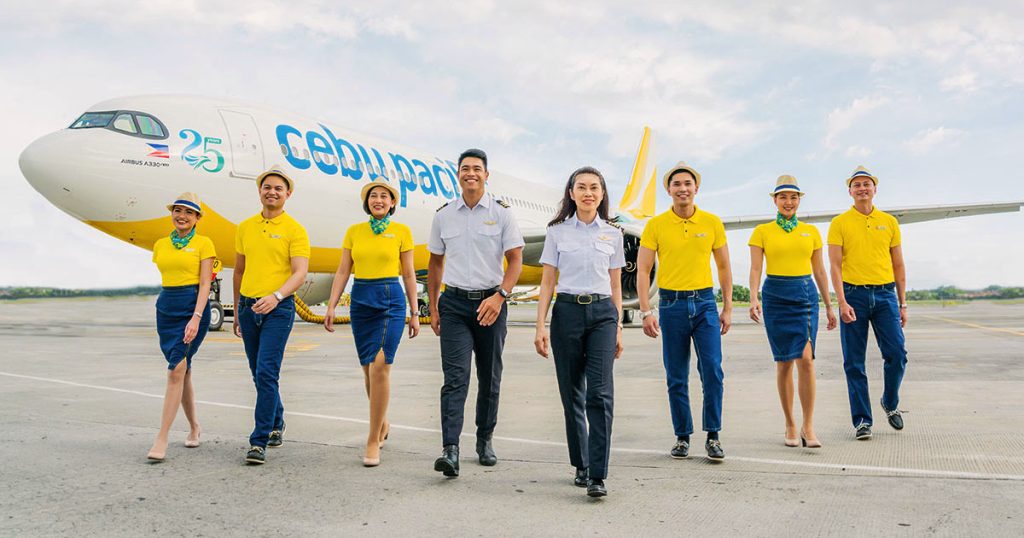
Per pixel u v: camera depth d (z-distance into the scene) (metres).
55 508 3.17
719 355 4.33
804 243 4.69
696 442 4.79
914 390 6.91
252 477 3.81
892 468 3.95
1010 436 4.74
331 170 15.27
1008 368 8.70
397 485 3.66
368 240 4.36
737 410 6.03
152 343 13.34
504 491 3.55
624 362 10.12
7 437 4.72
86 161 11.69
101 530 2.87
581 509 3.22
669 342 4.46
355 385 7.54
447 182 19.61
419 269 19.19
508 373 8.76
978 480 3.64
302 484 3.67
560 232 3.75
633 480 3.76
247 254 4.51
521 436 4.99
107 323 22.94
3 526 2.90
